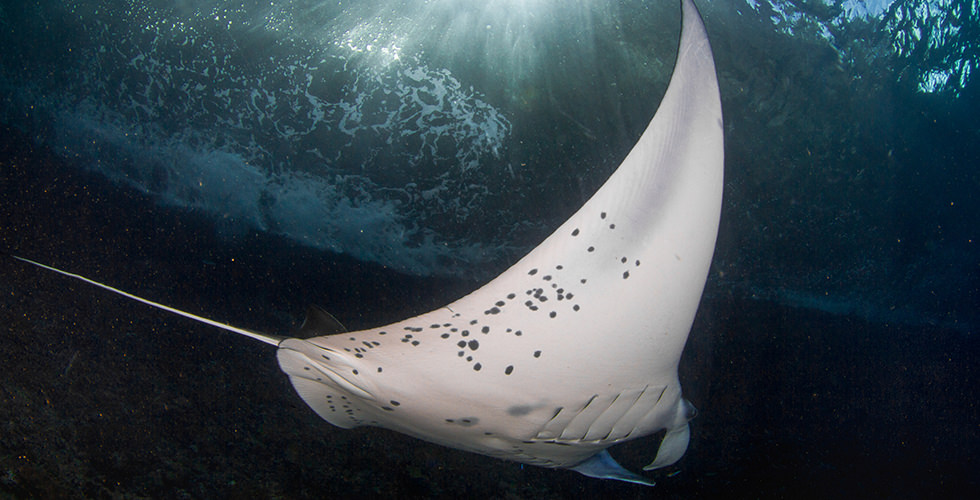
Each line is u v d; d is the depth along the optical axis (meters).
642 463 2.79
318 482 2.09
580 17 3.97
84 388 2.20
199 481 1.94
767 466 3.05
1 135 3.72
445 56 4.18
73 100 3.96
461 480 2.34
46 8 3.86
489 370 1.42
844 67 4.44
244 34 4.07
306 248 4.14
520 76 4.18
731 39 4.15
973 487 3.35
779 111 4.45
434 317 1.36
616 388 1.50
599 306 1.35
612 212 1.30
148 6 3.95
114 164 3.97
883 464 3.40
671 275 1.32
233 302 3.45
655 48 4.01
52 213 3.44
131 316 2.83
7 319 2.42
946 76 4.90
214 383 2.54
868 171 4.86
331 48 4.15
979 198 5.38
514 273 1.33
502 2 3.93
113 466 1.89
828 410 3.93
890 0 4.31
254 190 4.21
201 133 4.17
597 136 4.27
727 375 4.04
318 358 1.51
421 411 1.53
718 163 1.26
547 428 1.55
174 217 3.90
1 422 1.87
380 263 4.27
